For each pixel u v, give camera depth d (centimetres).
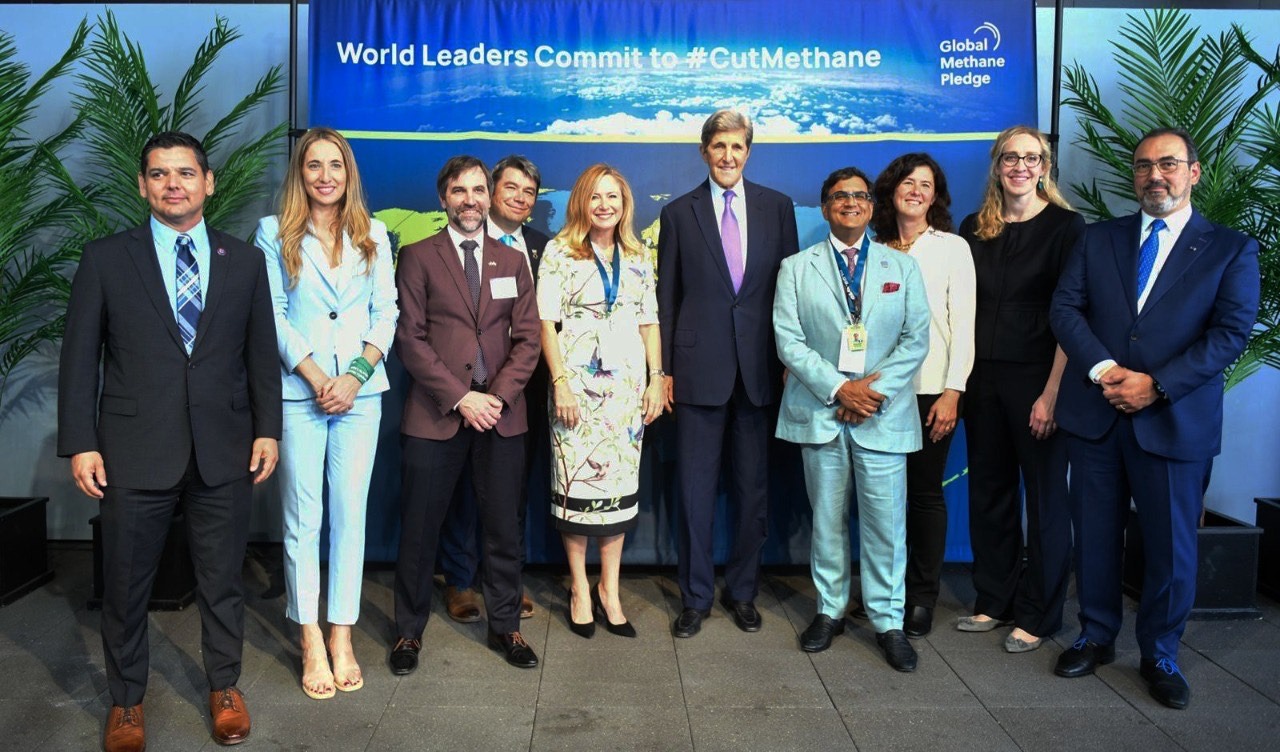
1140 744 262
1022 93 390
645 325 341
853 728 271
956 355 330
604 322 327
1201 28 426
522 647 315
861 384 309
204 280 261
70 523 444
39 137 427
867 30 390
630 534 408
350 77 387
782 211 347
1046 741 264
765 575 408
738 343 336
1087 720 276
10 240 381
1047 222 328
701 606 346
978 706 285
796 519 404
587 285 326
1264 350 380
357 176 297
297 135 381
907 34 390
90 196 409
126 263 251
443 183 311
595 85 392
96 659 318
